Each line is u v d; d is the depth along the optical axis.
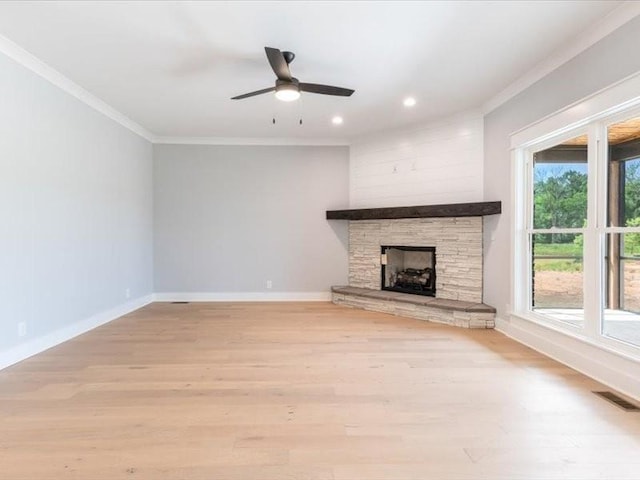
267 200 6.08
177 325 4.45
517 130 3.79
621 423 2.17
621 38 2.55
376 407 2.38
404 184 5.38
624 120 2.71
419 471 1.75
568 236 3.28
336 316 4.94
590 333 2.93
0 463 1.79
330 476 1.72
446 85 3.84
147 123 5.21
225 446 1.95
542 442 1.98
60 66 3.45
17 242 3.21
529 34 2.85
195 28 2.80
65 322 3.84
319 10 2.55
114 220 4.80
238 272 6.09
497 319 4.25
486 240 4.47
